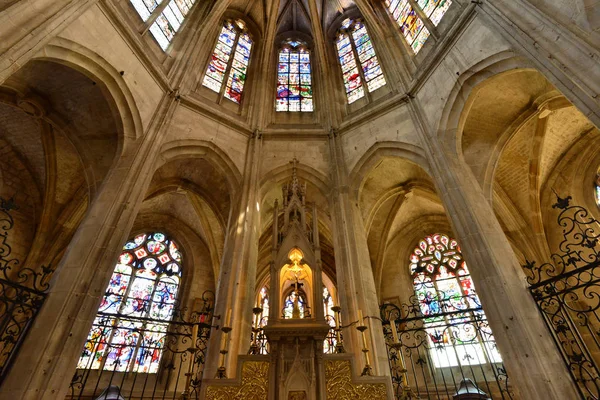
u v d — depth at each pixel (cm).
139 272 1603
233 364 848
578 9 678
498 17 870
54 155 1338
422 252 1758
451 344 1442
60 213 1398
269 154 1398
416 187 1516
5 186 1330
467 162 1213
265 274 1905
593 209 1270
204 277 1684
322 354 627
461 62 1051
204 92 1473
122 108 1044
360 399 601
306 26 2141
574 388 627
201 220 1659
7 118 1261
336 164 1341
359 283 1019
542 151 1316
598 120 598
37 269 1301
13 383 618
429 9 1350
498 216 1441
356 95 1608
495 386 1290
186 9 1532
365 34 1830
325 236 1764
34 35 700
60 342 682
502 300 749
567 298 1205
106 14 1012
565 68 662
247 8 1997
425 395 1343
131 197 944
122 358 1349
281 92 1753
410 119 1237
